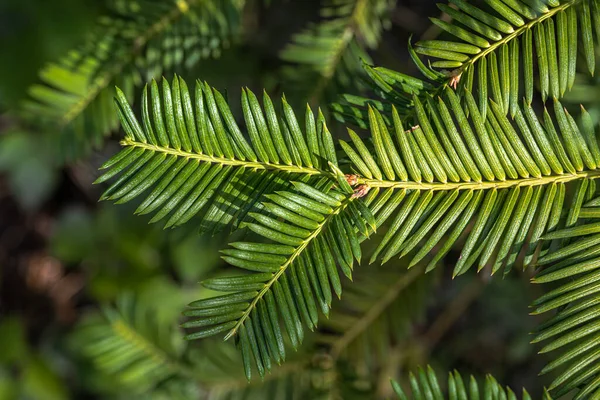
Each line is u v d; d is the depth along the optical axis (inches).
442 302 36.2
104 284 41.2
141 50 24.9
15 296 49.7
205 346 27.6
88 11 36.2
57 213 47.8
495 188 20.0
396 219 19.9
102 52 24.9
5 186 50.9
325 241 19.6
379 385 30.6
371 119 19.7
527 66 20.4
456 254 27.3
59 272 49.9
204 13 25.1
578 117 25.1
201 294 37.7
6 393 45.1
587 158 20.0
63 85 24.8
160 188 19.9
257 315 19.4
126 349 27.6
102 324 28.0
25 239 50.5
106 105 24.8
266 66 29.0
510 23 20.6
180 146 20.1
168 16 25.0
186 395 27.6
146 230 41.6
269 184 20.1
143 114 20.0
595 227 19.6
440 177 19.9
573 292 19.7
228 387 27.3
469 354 36.8
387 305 26.5
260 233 19.4
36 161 44.2
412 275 26.3
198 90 20.0
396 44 29.7
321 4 29.7
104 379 42.9
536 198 20.0
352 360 26.6
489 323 36.6
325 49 25.3
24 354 46.6
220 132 20.1
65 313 48.8
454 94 19.9
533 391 35.1
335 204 19.6
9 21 37.3
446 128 19.9
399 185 19.9
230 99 28.2
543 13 20.6
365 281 26.4
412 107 20.7
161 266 40.3
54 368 45.9
